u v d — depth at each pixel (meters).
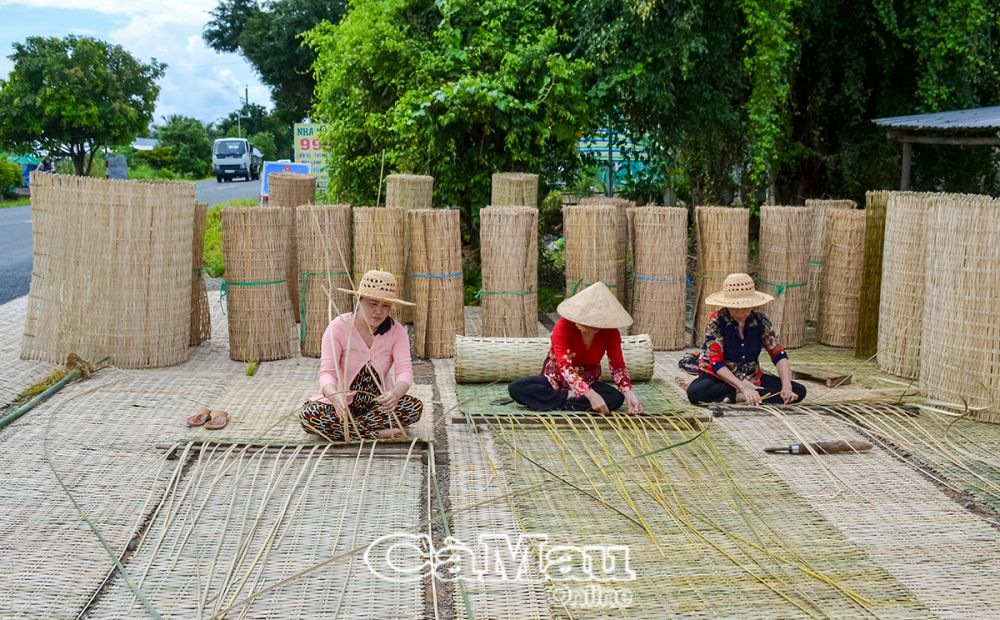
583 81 10.18
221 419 5.09
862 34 11.76
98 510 3.96
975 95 12.30
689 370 6.59
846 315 7.55
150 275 6.33
